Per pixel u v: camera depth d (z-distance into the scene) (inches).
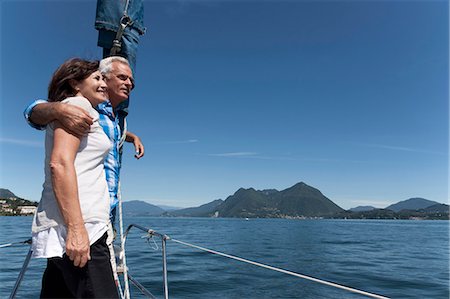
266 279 508.7
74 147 58.5
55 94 68.7
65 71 67.9
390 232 2783.0
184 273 537.6
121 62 87.0
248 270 586.6
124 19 113.6
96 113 66.9
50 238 59.3
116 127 86.9
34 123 63.8
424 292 476.7
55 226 59.6
